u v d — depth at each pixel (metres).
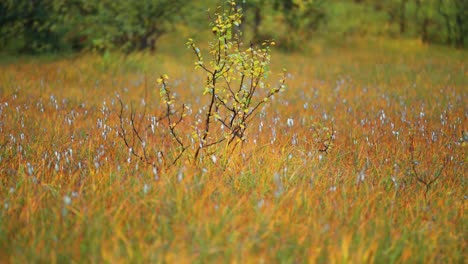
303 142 8.59
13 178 6.27
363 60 21.09
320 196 6.13
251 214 5.42
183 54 20.16
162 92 7.17
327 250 4.86
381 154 8.03
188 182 5.92
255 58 7.21
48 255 4.56
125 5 19.06
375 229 5.36
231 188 6.21
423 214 5.85
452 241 5.36
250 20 21.58
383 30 26.48
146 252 4.53
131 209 5.37
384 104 12.40
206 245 4.68
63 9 19.12
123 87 14.12
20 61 17.64
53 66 16.27
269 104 11.85
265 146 7.86
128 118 10.05
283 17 23.42
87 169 6.71
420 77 16.72
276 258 4.68
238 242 4.78
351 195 6.24
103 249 4.41
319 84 15.38
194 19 19.89
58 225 5.02
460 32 24.56
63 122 9.41
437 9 25.78
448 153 8.19
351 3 28.19
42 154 7.22
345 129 9.85
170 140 8.34
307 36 24.34
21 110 10.00
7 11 19.23
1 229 4.99
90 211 5.23
